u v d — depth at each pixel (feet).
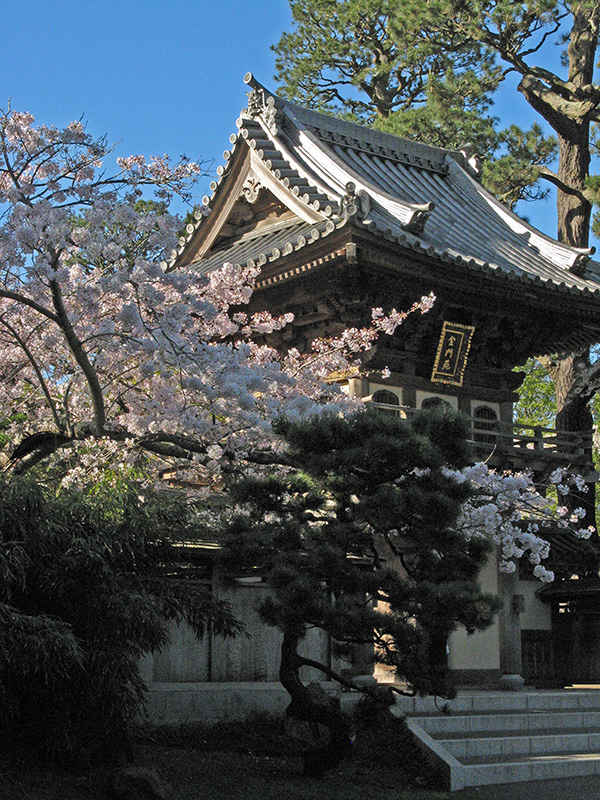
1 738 39.37
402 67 136.77
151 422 45.34
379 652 43.39
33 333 48.14
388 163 95.50
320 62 140.97
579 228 112.88
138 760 42.80
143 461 51.90
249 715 52.37
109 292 41.04
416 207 71.56
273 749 48.78
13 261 38.58
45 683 38.37
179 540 45.93
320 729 51.06
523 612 84.43
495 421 77.77
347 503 43.68
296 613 39.22
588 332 87.66
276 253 69.72
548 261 84.74
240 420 43.91
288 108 88.94
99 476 47.01
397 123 122.31
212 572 55.06
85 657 37.11
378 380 74.79
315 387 56.80
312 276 71.10
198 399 45.44
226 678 55.11
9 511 36.73
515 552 59.31
